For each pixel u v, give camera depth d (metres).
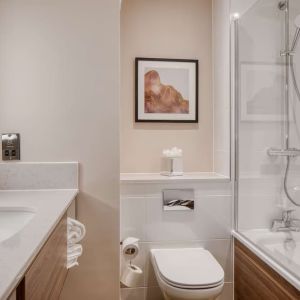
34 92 1.47
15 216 1.06
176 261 1.58
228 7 1.87
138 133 2.10
